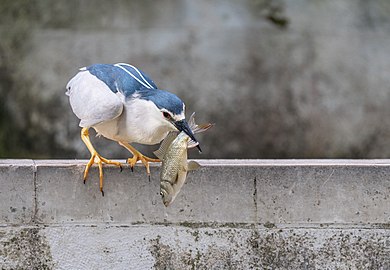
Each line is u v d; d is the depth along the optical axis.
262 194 7.26
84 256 7.29
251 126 14.26
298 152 14.37
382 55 14.84
